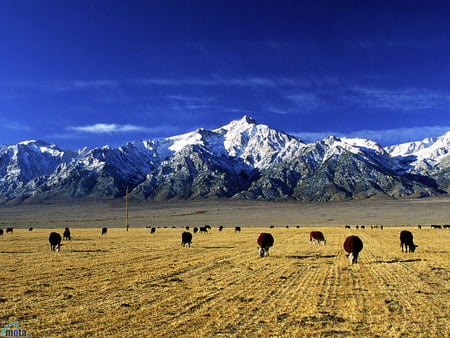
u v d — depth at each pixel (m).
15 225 145.38
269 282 21.62
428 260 30.89
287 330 13.29
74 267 27.89
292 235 69.94
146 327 13.73
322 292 18.98
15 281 22.45
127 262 30.67
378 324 13.97
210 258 33.06
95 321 14.45
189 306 16.48
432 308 15.99
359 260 31.50
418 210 193.75
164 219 173.38
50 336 12.88
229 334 12.95
